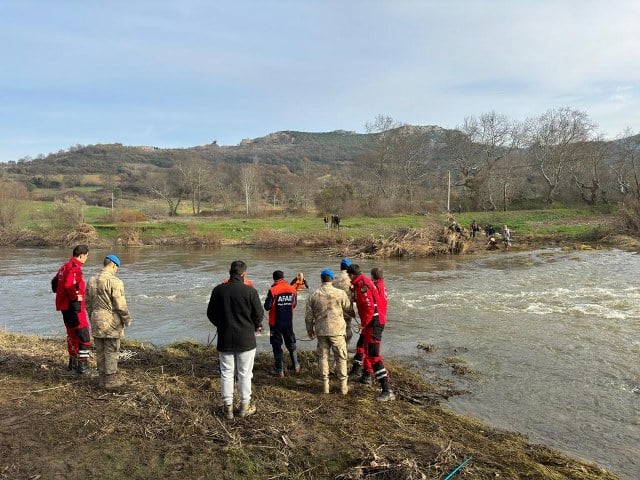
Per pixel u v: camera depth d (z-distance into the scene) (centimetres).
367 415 621
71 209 4316
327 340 698
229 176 9112
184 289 1822
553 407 693
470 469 482
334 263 2662
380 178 6931
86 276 2217
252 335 599
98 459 491
